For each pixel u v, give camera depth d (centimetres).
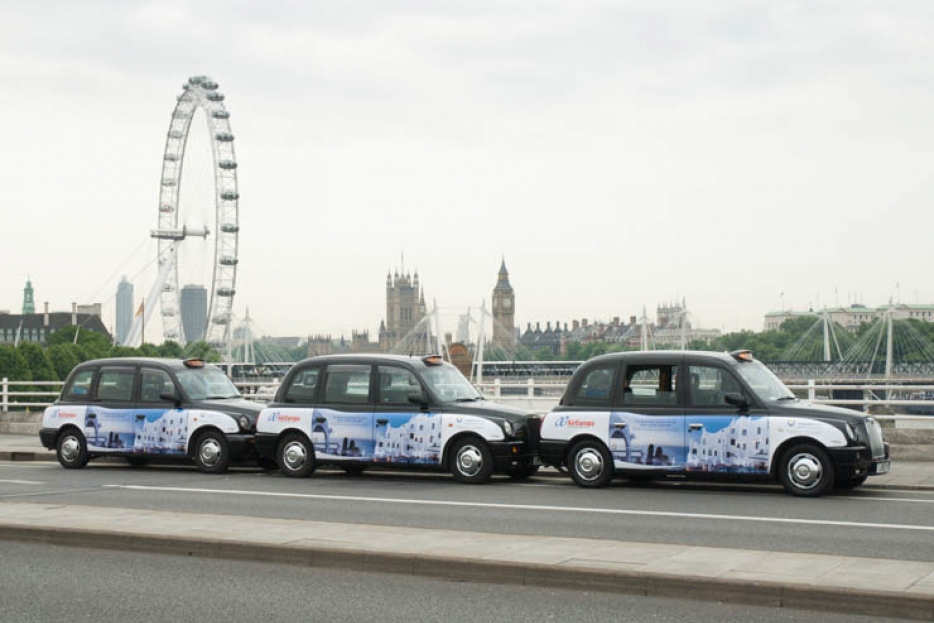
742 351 1909
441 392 2075
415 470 2309
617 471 1889
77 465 2369
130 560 1208
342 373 2138
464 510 1589
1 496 1783
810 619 932
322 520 1482
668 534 1347
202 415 2262
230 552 1211
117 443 2330
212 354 17100
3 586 1081
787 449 1767
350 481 2062
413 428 2045
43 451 2678
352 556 1149
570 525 1428
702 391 1841
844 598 950
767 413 1783
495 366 13112
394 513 1557
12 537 1329
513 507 1623
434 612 964
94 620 947
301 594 1037
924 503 1662
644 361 1897
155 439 2297
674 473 1841
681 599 1005
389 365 2106
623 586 1030
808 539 1304
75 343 17512
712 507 1616
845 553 1206
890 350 15575
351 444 2094
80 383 2400
